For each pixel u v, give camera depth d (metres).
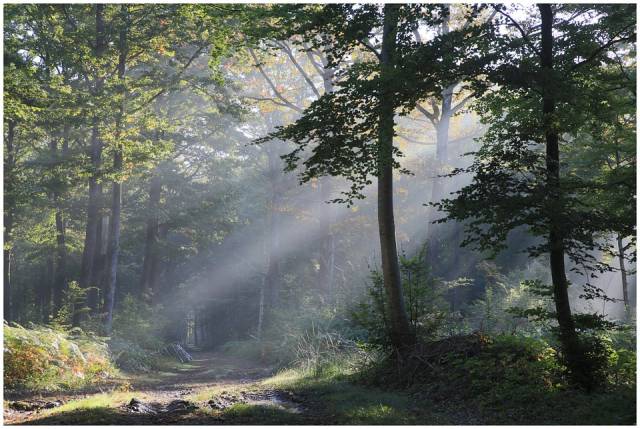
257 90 30.53
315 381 12.45
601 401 8.44
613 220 9.70
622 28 11.20
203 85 21.62
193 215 31.58
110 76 21.22
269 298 33.22
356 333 16.27
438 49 10.56
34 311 34.56
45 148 26.77
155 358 21.91
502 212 9.50
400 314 12.46
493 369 9.85
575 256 10.03
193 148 31.66
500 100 11.80
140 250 42.03
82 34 19.95
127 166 21.09
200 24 19.66
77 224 31.50
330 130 10.61
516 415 8.36
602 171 16.22
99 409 8.52
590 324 10.04
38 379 11.96
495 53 10.23
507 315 16.89
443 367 10.80
